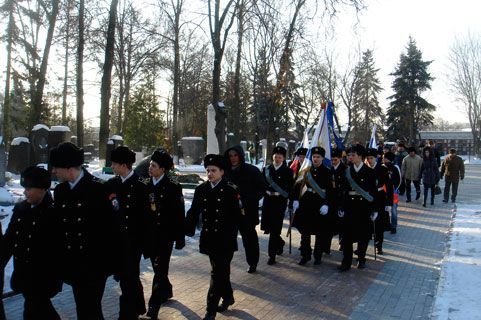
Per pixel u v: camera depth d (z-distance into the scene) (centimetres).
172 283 755
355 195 857
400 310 638
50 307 474
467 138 10100
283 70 1941
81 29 2245
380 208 974
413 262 914
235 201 614
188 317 600
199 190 632
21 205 473
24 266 459
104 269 470
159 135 3441
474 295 670
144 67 3200
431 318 591
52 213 464
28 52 2722
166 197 612
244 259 927
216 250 603
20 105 3606
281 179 899
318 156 895
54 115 3881
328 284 761
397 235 1193
